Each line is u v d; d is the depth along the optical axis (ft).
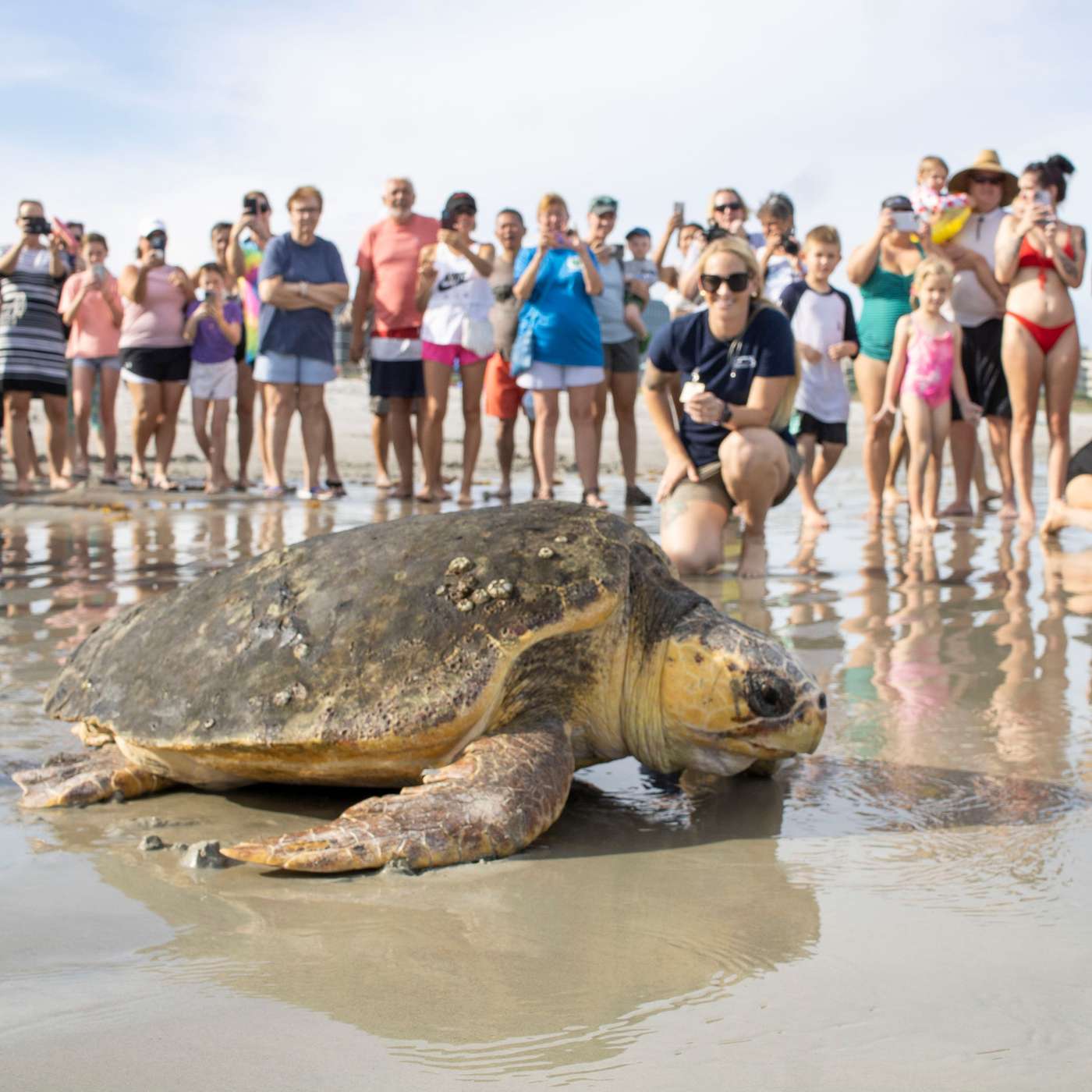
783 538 26.48
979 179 30.42
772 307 20.65
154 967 6.38
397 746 9.12
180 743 9.43
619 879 7.99
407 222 34.60
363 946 6.73
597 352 30.86
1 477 39.32
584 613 9.68
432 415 33.65
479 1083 5.10
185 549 23.79
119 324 38.52
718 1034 5.58
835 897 7.56
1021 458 28.73
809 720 10.02
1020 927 6.97
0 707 12.32
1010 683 13.30
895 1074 5.18
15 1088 5.04
